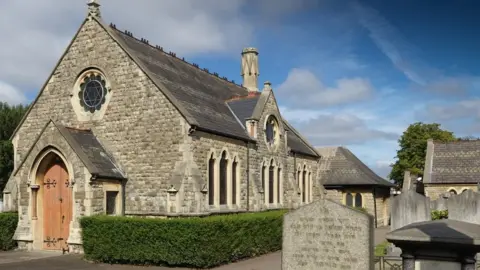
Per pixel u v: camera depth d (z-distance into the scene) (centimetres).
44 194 2581
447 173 4472
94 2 2814
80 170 2402
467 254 1107
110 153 2672
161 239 2134
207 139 2625
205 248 2100
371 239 1370
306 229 1442
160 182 2533
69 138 2453
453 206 2417
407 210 2231
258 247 2570
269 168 3338
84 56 2809
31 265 2119
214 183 2681
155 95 2595
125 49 2692
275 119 3462
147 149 2584
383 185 4616
